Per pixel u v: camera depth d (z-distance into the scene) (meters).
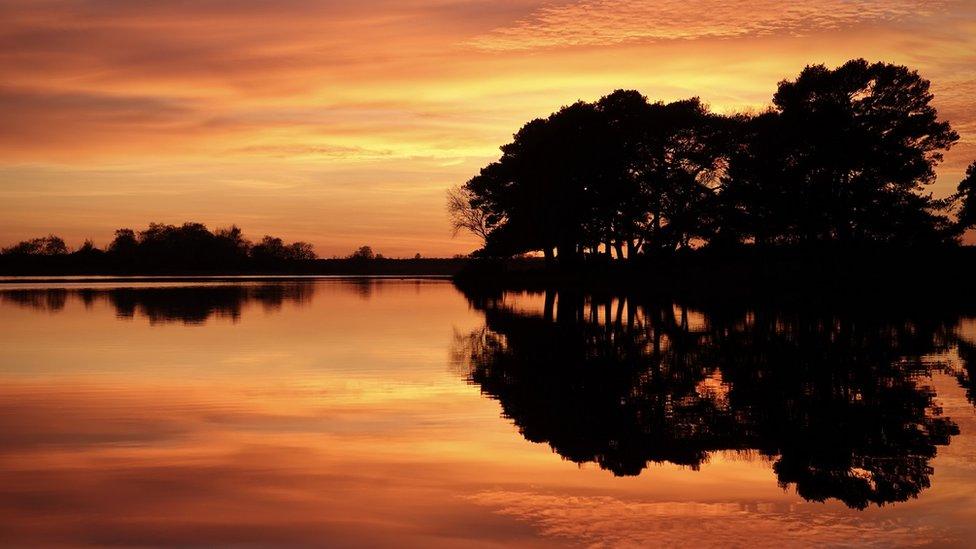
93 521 10.28
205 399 18.75
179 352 27.61
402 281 116.12
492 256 100.81
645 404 18.30
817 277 63.91
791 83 65.69
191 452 13.75
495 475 12.47
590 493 11.59
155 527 10.09
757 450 14.09
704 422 16.36
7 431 15.28
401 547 9.51
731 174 70.31
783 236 68.44
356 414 17.06
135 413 17.06
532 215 88.06
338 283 103.69
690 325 38.59
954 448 14.16
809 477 12.41
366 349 28.72
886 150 62.03
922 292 58.22
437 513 10.68
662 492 11.65
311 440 14.68
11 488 11.63
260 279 124.44
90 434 15.07
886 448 14.15
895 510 10.82
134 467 12.79
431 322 40.53
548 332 35.28
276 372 23.00
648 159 78.44
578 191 80.38
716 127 77.56
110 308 49.97
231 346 29.50
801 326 37.94
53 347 29.00
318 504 11.01
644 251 82.56
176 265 170.62
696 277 72.12
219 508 10.81
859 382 21.31
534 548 9.50
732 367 24.19
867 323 39.56
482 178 100.94
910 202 62.28
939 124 62.88
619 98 79.12
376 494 11.48
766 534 9.96
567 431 15.47
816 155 63.19
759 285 64.56
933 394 19.47
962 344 30.05
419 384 21.08
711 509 10.89
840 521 10.42
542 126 88.69
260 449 13.98
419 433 15.30
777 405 18.12
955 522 10.38
